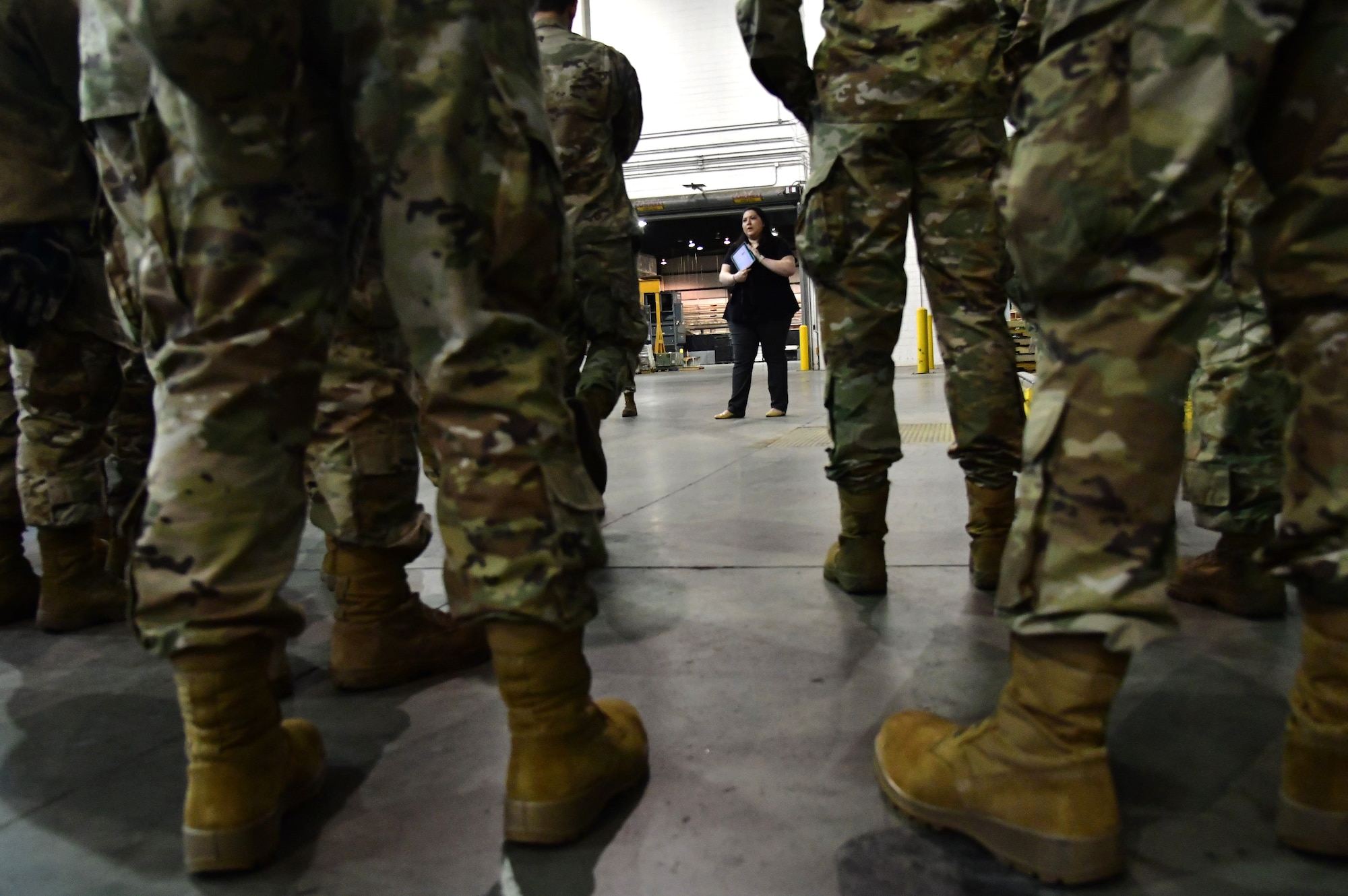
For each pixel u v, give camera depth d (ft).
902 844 2.69
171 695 4.31
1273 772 3.04
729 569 6.31
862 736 3.49
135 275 2.77
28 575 5.72
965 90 4.86
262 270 2.51
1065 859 2.37
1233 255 4.52
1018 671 2.50
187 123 2.44
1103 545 2.27
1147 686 3.85
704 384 34.65
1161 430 2.26
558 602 2.59
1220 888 2.38
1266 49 2.10
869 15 4.83
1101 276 2.26
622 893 2.48
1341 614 2.37
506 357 2.57
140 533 2.49
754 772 3.20
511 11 2.60
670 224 71.72
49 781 3.36
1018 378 5.36
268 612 2.56
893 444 5.32
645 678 4.23
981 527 5.47
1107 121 2.21
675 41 46.06
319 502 4.15
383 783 3.25
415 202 2.45
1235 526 4.66
